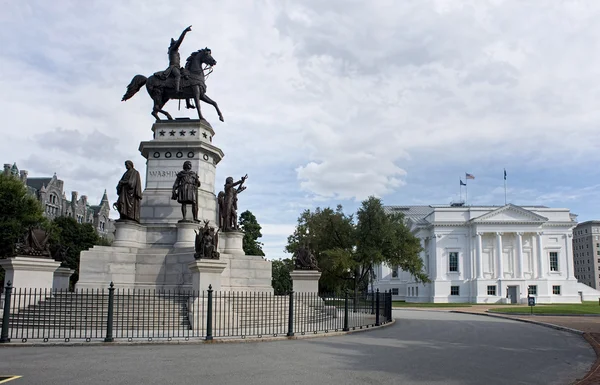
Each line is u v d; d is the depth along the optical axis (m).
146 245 27.02
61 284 29.64
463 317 39.09
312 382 10.84
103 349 15.07
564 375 12.49
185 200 26.14
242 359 13.59
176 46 30.30
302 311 23.14
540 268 90.62
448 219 93.62
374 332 23.06
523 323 32.41
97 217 120.50
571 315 40.97
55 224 69.25
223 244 28.81
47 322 19.33
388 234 55.53
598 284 168.12
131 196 26.56
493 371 12.85
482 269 90.62
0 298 21.36
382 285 110.88
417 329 25.56
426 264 97.12
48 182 101.19
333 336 20.39
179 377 11.04
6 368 11.92
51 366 12.19
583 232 175.25
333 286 58.91
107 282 24.83
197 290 20.41
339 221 58.62
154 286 25.09
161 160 29.16
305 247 33.94
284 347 16.20
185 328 19.89
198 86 29.84
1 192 52.88
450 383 11.14
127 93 29.81
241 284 26.64
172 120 29.72
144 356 13.81
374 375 11.85
